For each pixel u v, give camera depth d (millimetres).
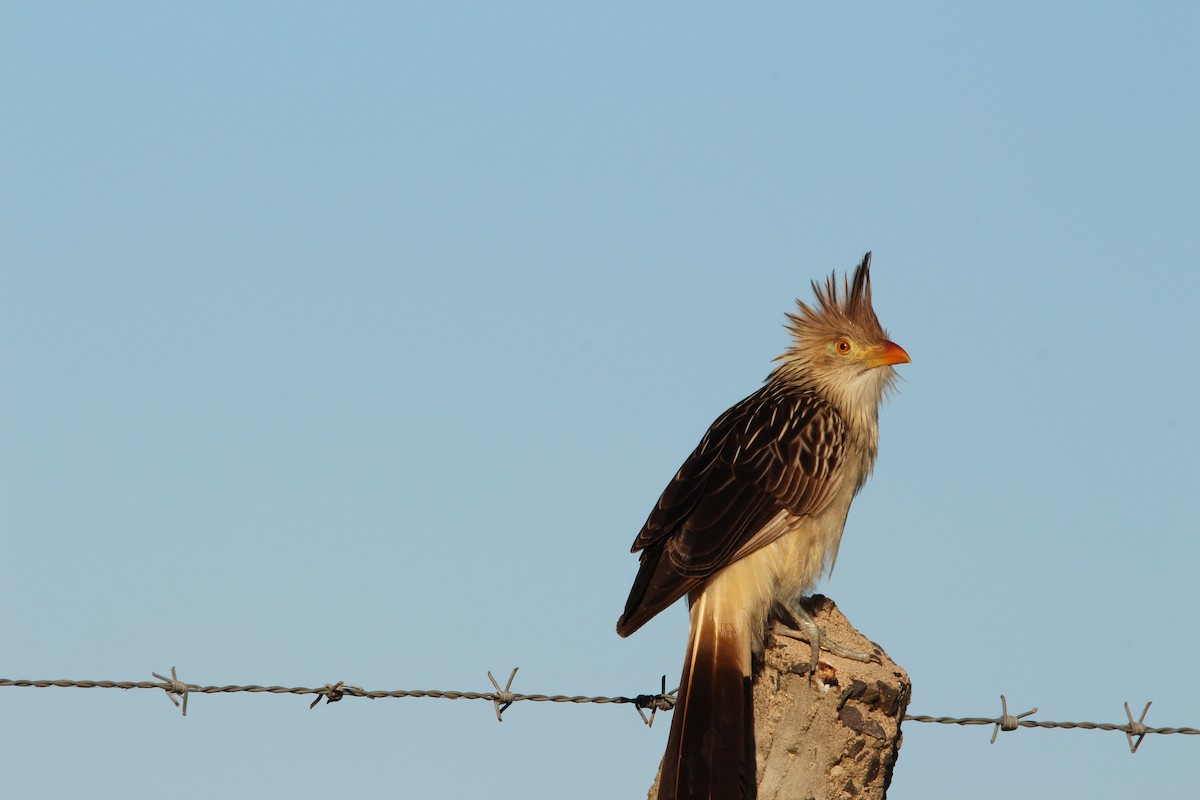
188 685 10148
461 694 10391
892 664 9617
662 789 9242
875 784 8992
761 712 9352
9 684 10023
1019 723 10680
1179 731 10938
